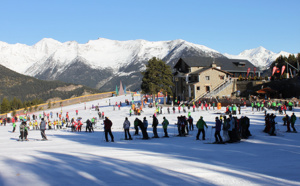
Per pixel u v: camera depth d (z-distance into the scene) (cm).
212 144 2020
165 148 1841
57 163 1312
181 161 1356
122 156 1512
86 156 1517
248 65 9244
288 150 1698
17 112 11469
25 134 2628
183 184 952
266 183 964
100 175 1077
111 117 5812
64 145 2131
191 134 2733
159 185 941
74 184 955
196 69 8444
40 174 1095
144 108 7350
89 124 3622
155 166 1237
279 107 4675
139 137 2620
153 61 7850
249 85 7625
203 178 1028
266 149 1745
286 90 6894
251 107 5838
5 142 2484
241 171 1141
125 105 8781
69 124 5112
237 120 2269
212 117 4481
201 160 1384
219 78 8075
